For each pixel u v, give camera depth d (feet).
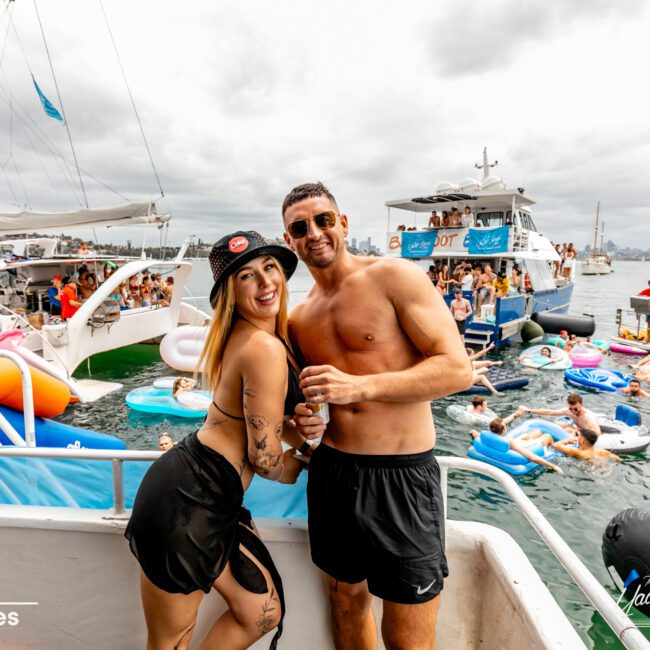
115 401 35.45
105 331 42.70
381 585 4.99
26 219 42.32
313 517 5.51
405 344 5.19
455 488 22.07
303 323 5.73
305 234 5.15
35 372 15.40
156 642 5.12
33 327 35.29
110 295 44.73
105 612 6.42
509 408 34.27
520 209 61.31
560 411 31.81
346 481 5.16
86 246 47.88
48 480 8.98
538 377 42.70
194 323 57.47
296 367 5.68
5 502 8.63
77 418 31.91
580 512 20.02
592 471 23.50
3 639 6.60
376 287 5.12
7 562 6.43
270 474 4.96
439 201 59.98
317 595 6.19
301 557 6.16
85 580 6.38
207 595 6.27
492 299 53.21
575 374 40.93
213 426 5.13
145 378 42.39
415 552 4.87
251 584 5.21
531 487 22.11
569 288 77.77
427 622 5.03
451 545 6.17
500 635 5.60
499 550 5.81
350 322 5.21
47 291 44.50
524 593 5.11
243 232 4.93
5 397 14.53
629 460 24.80
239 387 4.92
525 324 58.23
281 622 5.57
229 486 4.98
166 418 31.91
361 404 5.15
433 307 4.91
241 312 5.00
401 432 5.11
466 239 57.57
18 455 6.09
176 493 4.80
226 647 5.28
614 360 49.67
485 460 24.36
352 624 5.76
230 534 5.08
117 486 6.23
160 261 45.52
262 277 4.82
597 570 16.24
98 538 6.25
